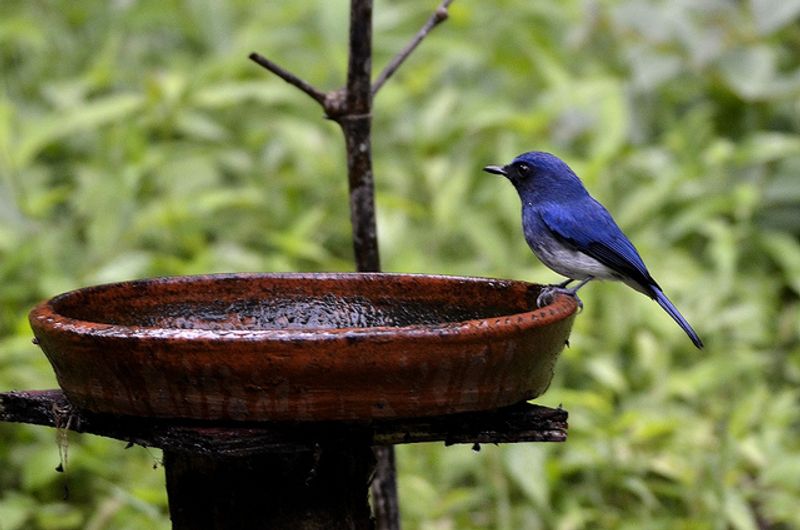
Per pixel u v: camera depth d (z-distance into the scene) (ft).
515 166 27.04
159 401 14.89
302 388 14.53
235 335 14.32
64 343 15.24
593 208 26.37
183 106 42.78
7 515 28.43
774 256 41.04
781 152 40.91
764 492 31.27
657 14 44.34
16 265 34.81
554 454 32.32
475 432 16.16
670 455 31.78
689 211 40.73
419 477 31.07
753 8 43.93
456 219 39.11
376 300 19.47
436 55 46.70
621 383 33.83
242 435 14.84
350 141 22.93
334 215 41.96
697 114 42.93
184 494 17.16
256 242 41.16
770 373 37.55
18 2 49.21
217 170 43.39
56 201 40.91
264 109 46.01
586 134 43.09
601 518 30.45
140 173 38.81
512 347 15.25
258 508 16.78
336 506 16.98
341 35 44.27
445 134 42.78
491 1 48.98
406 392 14.79
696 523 29.68
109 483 30.17
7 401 17.21
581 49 46.21
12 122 41.11
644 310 37.04
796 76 43.88
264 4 49.85
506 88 47.37
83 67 47.60
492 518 31.07
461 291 19.24
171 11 48.75
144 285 18.71
